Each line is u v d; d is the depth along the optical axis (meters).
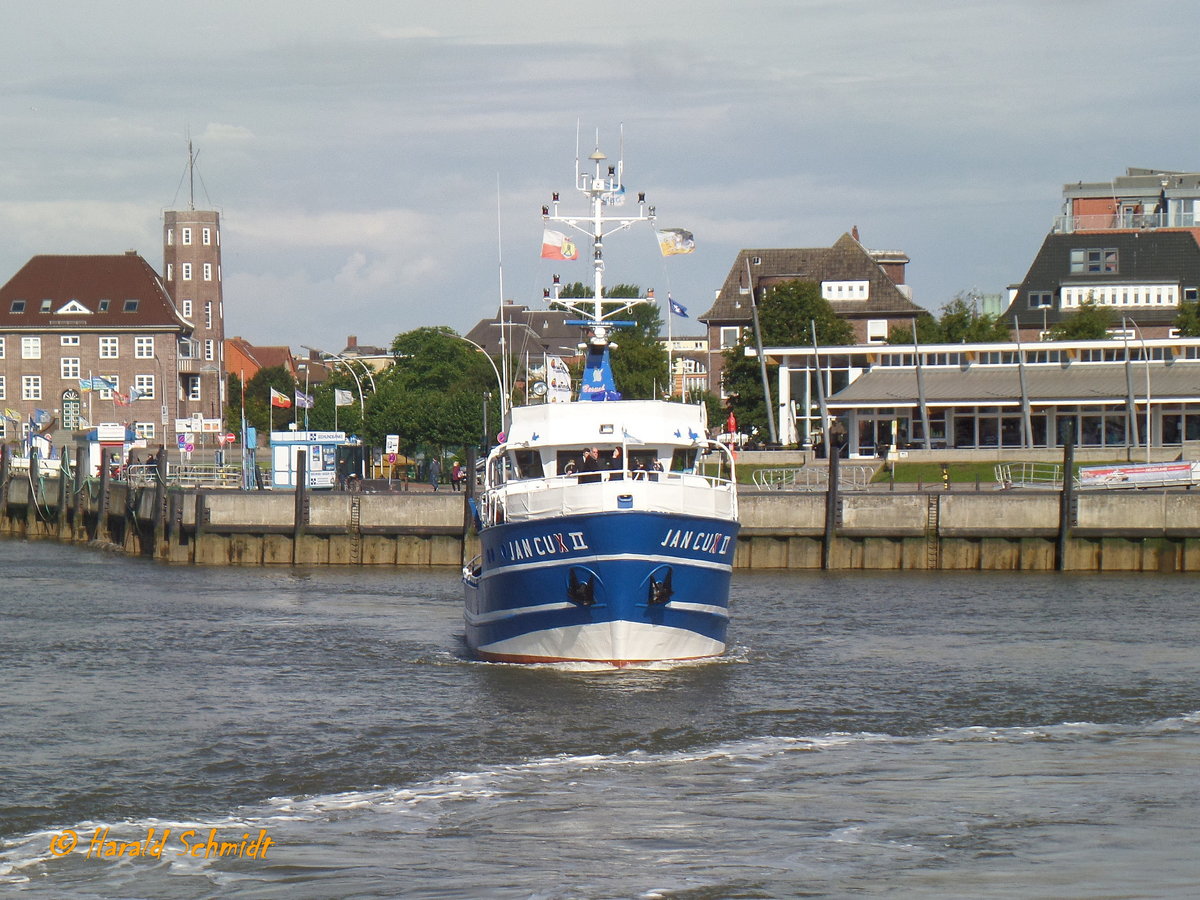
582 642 73.69
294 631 94.81
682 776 54.47
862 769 55.56
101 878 43.44
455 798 51.53
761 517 142.50
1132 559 139.25
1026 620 100.62
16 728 63.47
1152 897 40.22
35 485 193.12
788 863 43.50
